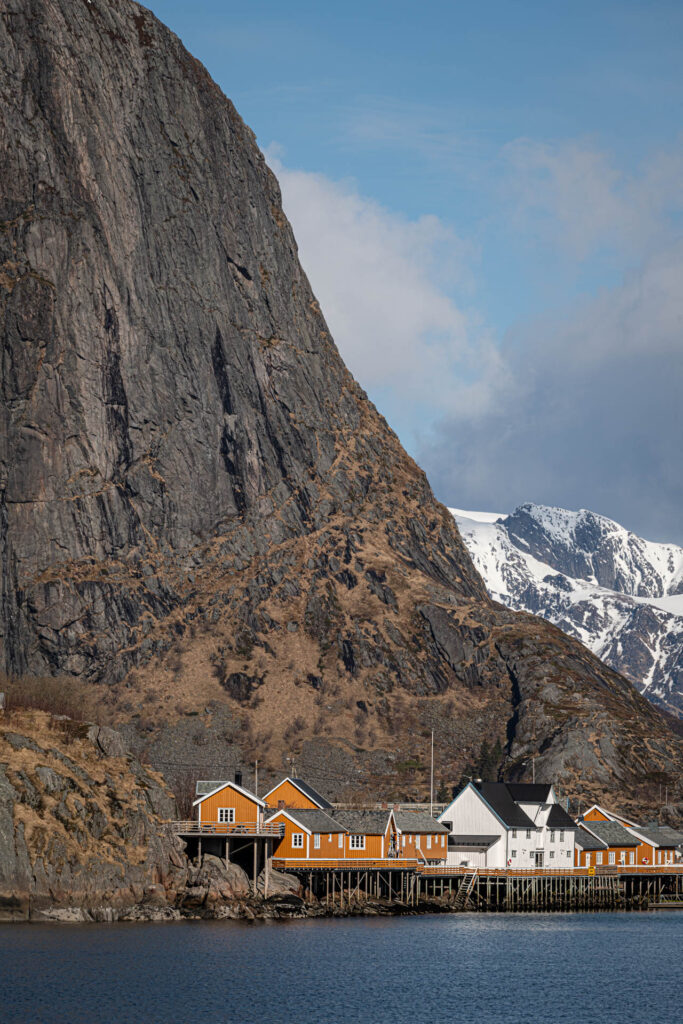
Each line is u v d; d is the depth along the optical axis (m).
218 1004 132.00
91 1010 127.12
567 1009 140.38
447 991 145.25
